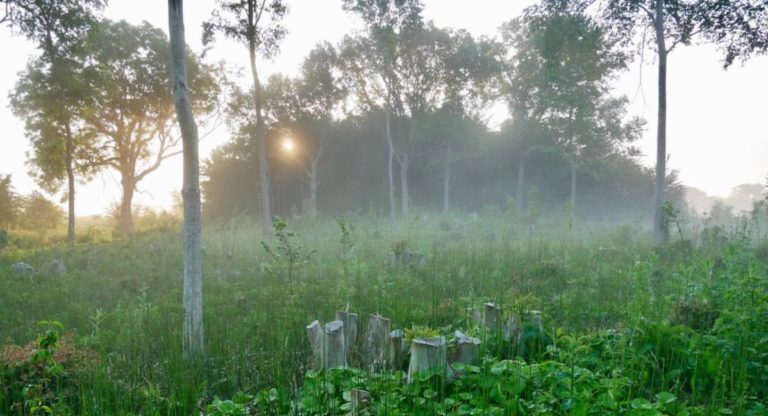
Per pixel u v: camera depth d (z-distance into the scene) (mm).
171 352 4434
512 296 5805
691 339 4129
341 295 7465
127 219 32844
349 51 29984
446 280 8031
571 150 29531
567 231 17391
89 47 26547
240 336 5074
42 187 30656
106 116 30891
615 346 4023
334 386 3824
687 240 11086
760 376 3781
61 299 8680
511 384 3404
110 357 4730
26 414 3838
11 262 14258
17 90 26438
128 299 8641
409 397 3465
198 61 31094
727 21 14992
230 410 3545
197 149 5648
